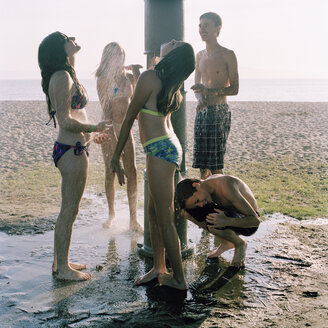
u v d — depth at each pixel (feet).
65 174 10.54
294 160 28.48
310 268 11.20
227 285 10.31
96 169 25.81
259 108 83.25
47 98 10.62
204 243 13.34
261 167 25.89
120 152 10.12
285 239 13.33
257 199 18.16
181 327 8.39
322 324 8.35
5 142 36.94
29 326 8.48
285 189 20.04
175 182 11.66
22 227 14.61
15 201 18.03
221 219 10.72
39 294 9.91
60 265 10.76
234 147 34.78
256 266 11.37
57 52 10.24
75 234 14.08
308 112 73.10
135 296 9.83
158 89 9.54
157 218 10.26
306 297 9.62
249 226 10.95
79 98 10.58
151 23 11.26
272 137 41.39
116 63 13.48
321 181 21.88
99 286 10.35
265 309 9.09
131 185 14.10
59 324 8.55
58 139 10.65
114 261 11.94
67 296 9.81
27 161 27.96
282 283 10.37
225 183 10.87
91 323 8.59
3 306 9.31
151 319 8.75
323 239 13.32
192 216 11.30
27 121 54.95
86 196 19.08
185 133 11.87
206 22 14.84
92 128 10.43
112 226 14.90
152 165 9.78
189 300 9.60
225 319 8.68
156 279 10.67
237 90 14.66
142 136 9.96
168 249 10.02
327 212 16.38
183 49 9.55
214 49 15.17
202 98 15.08
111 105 13.74
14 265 11.57
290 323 8.43
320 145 35.88
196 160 15.61
